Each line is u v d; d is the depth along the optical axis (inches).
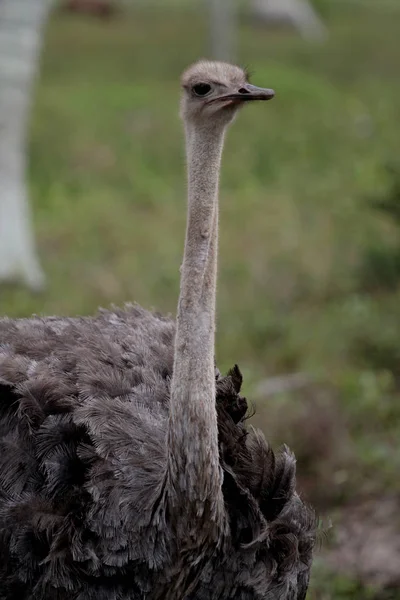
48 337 347.6
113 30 1979.6
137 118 1205.7
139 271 750.5
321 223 849.5
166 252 799.1
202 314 285.7
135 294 697.0
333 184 976.3
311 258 768.3
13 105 748.0
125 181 1018.1
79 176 1021.2
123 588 298.0
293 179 1018.7
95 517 297.4
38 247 820.6
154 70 1555.1
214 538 294.0
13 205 741.9
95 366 327.9
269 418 498.3
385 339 612.1
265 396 528.4
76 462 306.8
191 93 287.7
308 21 2032.5
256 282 724.7
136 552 295.3
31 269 733.3
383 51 1803.6
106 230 860.6
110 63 1614.2
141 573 296.7
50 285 728.3
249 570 300.7
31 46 756.6
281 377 575.2
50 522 302.0
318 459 490.6
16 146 749.3
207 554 295.7
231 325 645.9
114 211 914.1
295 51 1771.7
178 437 286.4
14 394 323.9
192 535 290.5
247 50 1742.1
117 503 296.7
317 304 695.1
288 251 787.4
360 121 1248.2
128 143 1117.1
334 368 588.1
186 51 1726.1
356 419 526.6
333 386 558.3
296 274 741.3
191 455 285.7
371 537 450.9
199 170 287.6
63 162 1055.0
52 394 319.3
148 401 319.9
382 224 806.5
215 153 287.7
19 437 318.3
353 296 677.9
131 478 299.4
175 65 1599.4
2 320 364.8
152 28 2022.6
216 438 290.4
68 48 1764.3
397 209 641.6
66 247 821.9
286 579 305.4
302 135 1188.5
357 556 439.5
